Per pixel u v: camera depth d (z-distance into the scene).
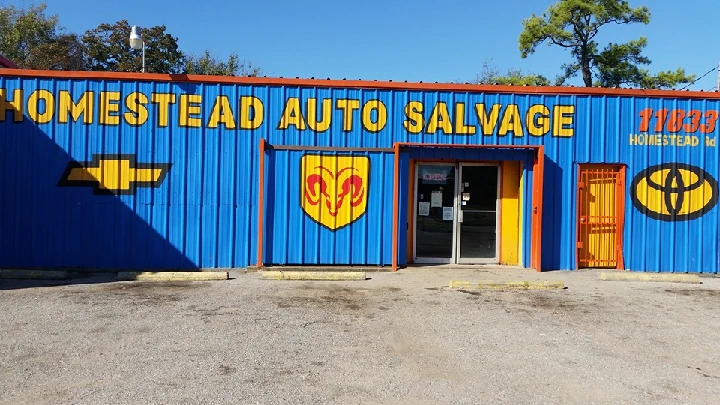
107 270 10.60
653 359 5.61
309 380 4.88
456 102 11.22
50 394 4.47
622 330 6.69
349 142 11.05
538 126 11.26
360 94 11.06
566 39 34.03
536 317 7.27
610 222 11.36
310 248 10.88
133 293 8.48
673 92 11.32
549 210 11.22
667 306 8.05
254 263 10.91
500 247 11.70
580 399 4.57
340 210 10.92
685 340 6.30
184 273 9.77
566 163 11.28
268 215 10.80
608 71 33.69
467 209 11.77
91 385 4.67
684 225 11.37
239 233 10.89
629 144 11.32
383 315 7.24
